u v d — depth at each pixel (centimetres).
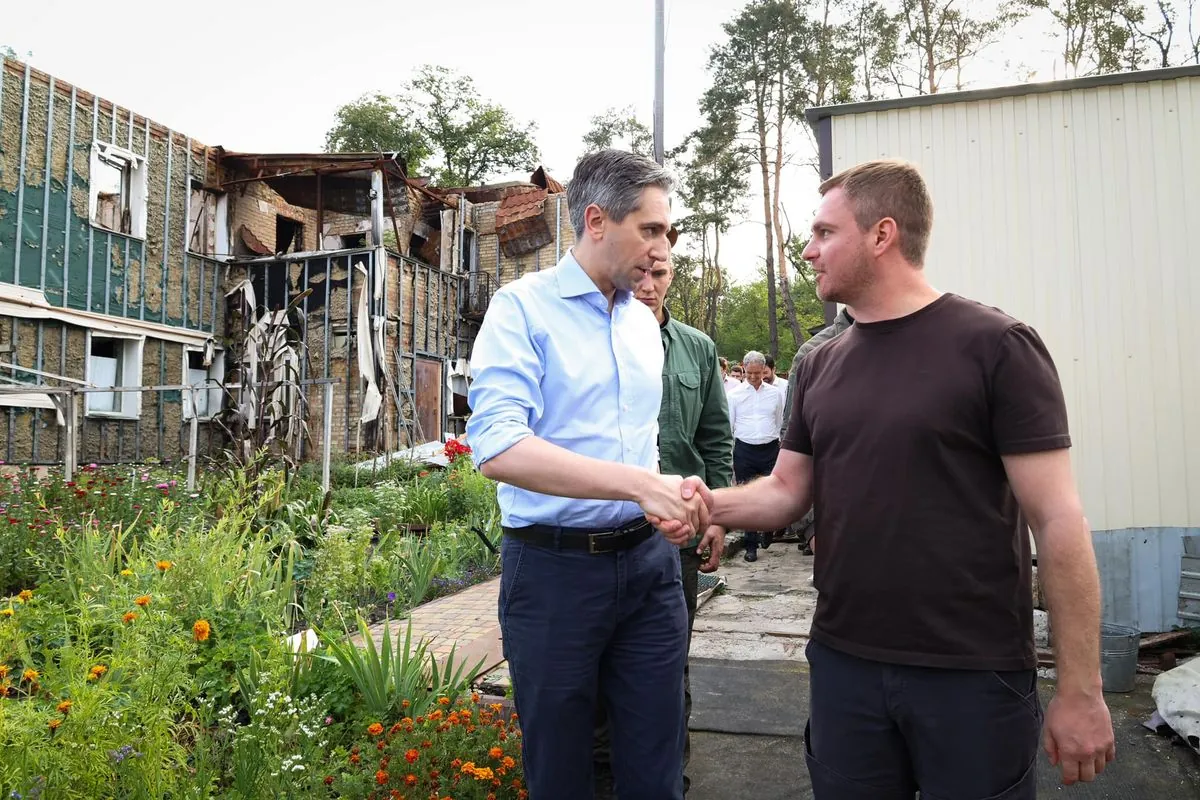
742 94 2939
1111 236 473
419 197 2078
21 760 207
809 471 191
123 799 228
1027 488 147
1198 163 461
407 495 879
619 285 196
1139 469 461
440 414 1888
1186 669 332
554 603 187
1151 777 287
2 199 1274
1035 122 486
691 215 3250
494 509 808
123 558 491
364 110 3391
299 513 660
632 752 196
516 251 2123
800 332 3061
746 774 301
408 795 239
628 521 192
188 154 1627
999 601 151
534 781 192
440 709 287
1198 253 460
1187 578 446
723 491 192
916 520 153
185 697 292
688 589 287
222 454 1514
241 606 379
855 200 165
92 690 224
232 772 258
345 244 2130
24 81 1304
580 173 197
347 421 1614
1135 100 472
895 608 154
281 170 1689
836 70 2817
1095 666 142
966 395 150
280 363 1563
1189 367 458
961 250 495
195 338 1614
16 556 539
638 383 204
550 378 192
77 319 1373
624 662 197
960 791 149
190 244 1627
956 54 2841
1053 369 151
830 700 166
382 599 536
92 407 1420
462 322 2056
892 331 162
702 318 4844
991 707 149
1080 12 2675
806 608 539
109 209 1504
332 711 317
